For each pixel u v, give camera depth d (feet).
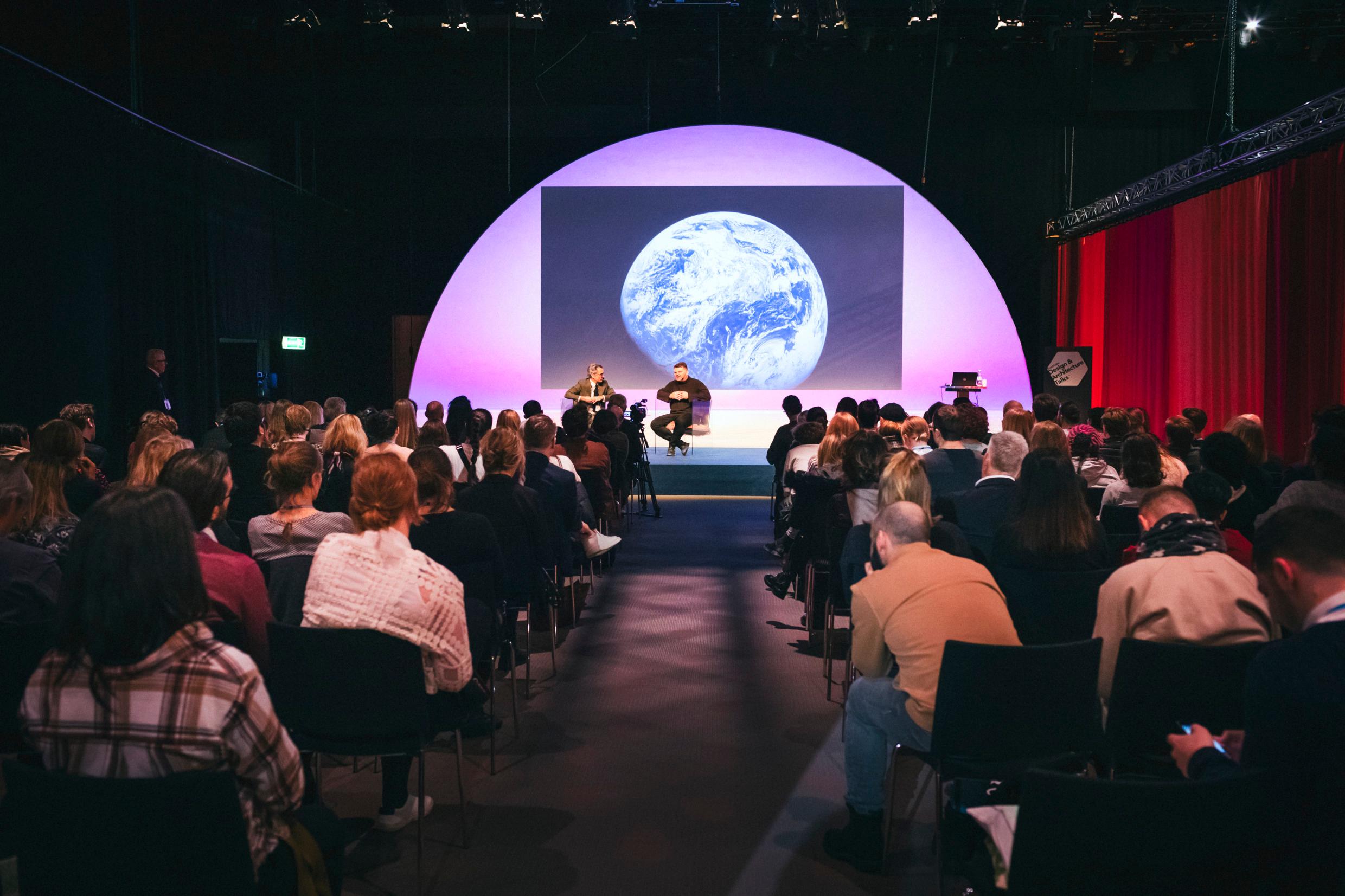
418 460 12.09
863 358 42.39
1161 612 8.80
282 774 5.72
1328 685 5.21
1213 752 6.22
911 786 11.71
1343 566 5.49
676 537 28.17
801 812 10.77
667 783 11.51
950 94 41.55
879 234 42.27
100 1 32.83
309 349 44.45
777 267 42.34
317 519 10.86
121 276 28.89
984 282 42.24
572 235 42.70
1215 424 33.09
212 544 8.92
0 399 24.26
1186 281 34.88
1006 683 8.36
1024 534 10.68
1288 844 5.36
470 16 37.32
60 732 5.36
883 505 10.90
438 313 43.37
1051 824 5.71
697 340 42.39
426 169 44.91
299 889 6.06
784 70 41.93
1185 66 40.11
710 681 15.35
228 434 14.97
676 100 42.27
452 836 10.16
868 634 9.32
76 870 5.42
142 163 29.84
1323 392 27.12
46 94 24.09
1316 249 27.20
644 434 32.76
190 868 5.36
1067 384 37.27
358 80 41.42
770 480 36.86
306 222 41.96
